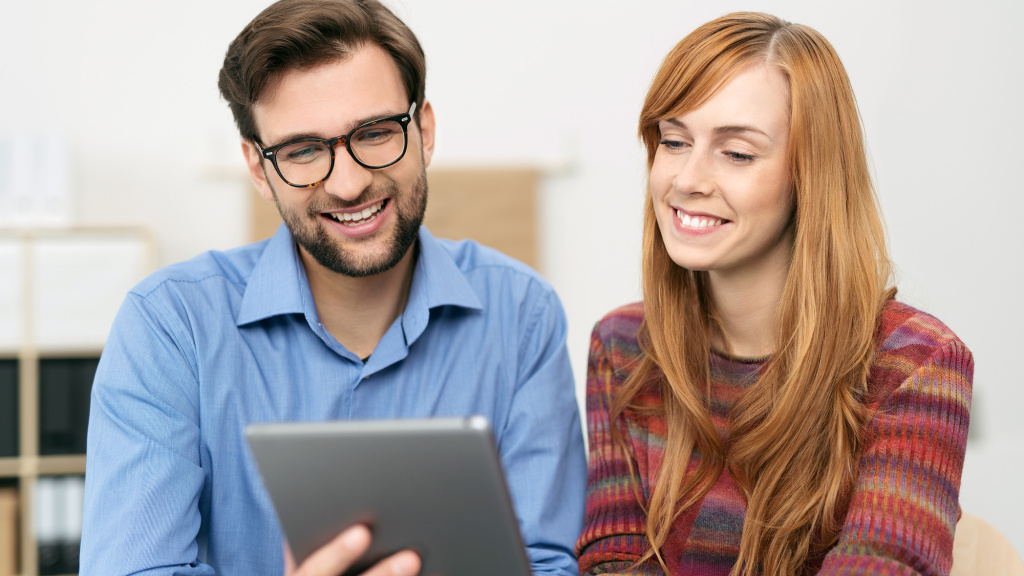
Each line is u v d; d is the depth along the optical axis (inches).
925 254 140.4
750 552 45.9
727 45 44.2
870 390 45.3
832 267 45.5
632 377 52.1
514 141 148.9
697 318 50.9
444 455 31.4
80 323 126.8
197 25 145.2
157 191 145.0
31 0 142.6
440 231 143.6
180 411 49.2
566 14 148.6
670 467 49.2
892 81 141.1
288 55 46.9
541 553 51.3
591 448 53.8
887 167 141.2
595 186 149.5
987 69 139.7
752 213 44.6
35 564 123.6
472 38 148.3
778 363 47.0
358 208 48.3
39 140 133.0
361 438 31.6
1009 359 139.3
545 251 149.4
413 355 53.7
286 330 52.7
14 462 124.2
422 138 53.9
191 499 48.0
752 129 43.6
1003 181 139.5
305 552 34.9
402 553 34.2
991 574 46.4
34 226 132.2
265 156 48.9
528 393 54.9
